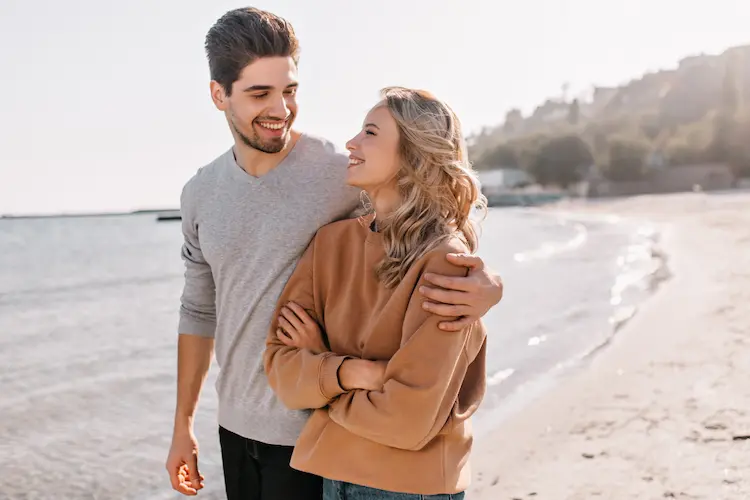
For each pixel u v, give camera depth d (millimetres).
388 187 1931
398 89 1916
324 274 2045
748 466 4270
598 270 18344
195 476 2443
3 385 8539
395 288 1864
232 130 2195
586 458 4629
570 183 116562
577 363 7723
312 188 2186
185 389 2463
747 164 97000
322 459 1856
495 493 4117
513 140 134750
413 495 1757
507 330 10141
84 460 5742
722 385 6145
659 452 4625
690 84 127000
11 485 5195
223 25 2092
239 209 2215
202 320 2467
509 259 23828
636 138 115375
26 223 103000
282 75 2072
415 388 1679
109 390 8266
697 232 30156
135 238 60000
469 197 1918
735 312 10023
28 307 17219
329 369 1823
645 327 9516
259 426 2172
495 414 5883
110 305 17375
